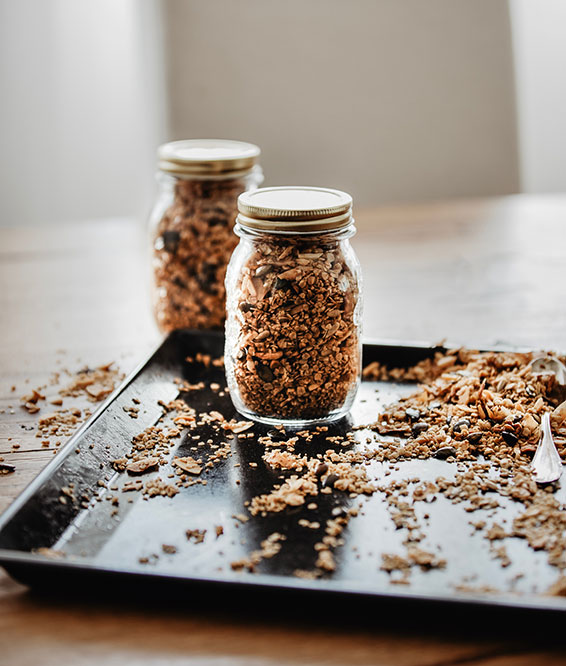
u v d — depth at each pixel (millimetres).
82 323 946
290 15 1378
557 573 565
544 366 770
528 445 686
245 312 705
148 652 532
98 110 1566
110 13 1515
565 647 534
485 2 1395
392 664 524
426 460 682
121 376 829
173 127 1422
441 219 1207
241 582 544
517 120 1460
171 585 552
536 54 1609
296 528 610
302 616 554
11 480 675
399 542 596
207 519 620
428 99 1439
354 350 721
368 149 1458
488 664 524
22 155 1581
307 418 723
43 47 1522
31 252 1146
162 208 865
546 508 617
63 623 552
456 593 534
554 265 1049
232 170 834
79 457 660
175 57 1387
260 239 698
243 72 1398
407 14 1393
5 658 529
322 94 1422
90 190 1613
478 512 620
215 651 533
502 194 1498
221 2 1363
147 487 651
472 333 902
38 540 594
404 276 1039
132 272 1076
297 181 1466
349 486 646
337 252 709
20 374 839
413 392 783
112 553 591
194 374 813
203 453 695
